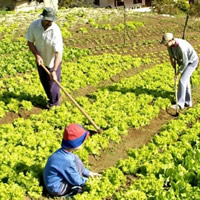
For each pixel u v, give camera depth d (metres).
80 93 12.59
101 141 9.45
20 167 8.26
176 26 21.55
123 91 12.42
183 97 11.43
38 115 10.52
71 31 19.02
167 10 28.38
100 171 8.66
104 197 7.71
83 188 7.82
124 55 16.42
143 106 11.45
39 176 8.02
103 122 10.21
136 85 12.81
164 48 17.67
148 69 14.88
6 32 18.41
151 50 17.31
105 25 19.78
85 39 18.16
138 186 7.90
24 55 15.21
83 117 10.43
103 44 17.78
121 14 22.52
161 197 7.39
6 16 21.41
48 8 9.65
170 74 13.96
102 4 35.41
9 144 9.01
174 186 7.81
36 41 10.12
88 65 14.52
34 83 12.59
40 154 8.61
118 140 9.73
